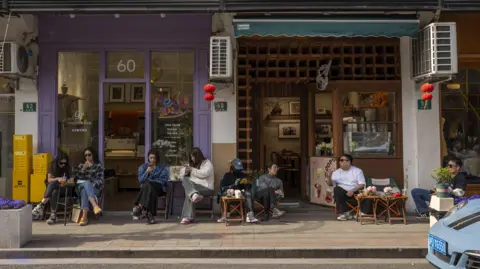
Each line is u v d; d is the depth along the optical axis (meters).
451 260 4.63
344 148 8.98
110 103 8.94
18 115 8.79
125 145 9.80
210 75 8.13
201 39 8.79
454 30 7.79
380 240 6.71
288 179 10.65
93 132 8.91
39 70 8.79
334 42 9.06
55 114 8.80
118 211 8.88
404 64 8.87
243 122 9.23
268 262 6.05
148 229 7.50
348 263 6.02
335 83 8.94
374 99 9.04
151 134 8.93
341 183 8.32
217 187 8.79
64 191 7.98
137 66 8.94
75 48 8.80
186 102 8.93
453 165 7.70
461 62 9.01
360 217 7.95
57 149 8.84
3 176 8.97
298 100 10.20
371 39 9.00
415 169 8.81
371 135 9.01
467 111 9.26
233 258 6.23
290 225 7.76
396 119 8.96
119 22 8.80
